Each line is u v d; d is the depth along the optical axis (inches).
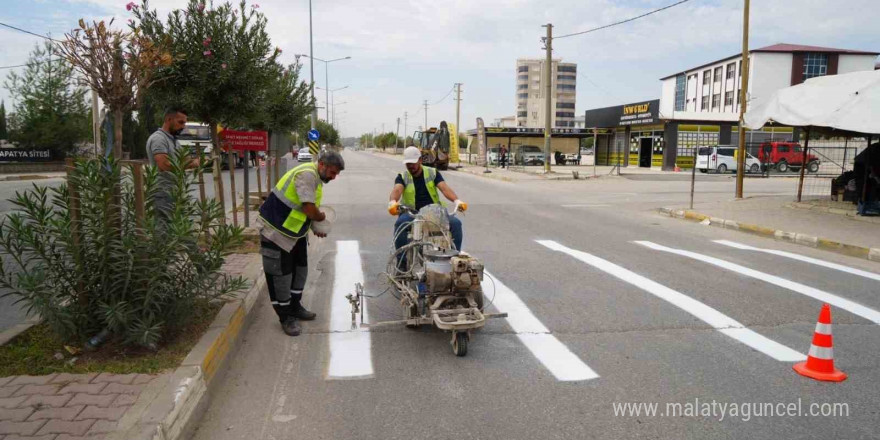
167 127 223.5
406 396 160.1
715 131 1434.5
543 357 189.0
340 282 282.7
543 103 5580.7
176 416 130.5
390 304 247.1
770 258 352.5
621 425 144.8
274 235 197.9
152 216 167.2
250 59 338.3
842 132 587.5
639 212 585.3
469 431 141.2
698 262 336.2
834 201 617.9
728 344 202.2
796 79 2228.1
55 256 157.2
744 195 772.0
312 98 600.1
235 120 353.7
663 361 186.4
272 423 144.3
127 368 149.6
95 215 157.8
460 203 230.8
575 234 435.8
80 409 127.3
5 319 211.8
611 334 211.2
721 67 2444.6
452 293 198.1
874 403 158.2
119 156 213.2
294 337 205.9
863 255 363.6
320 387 165.6
